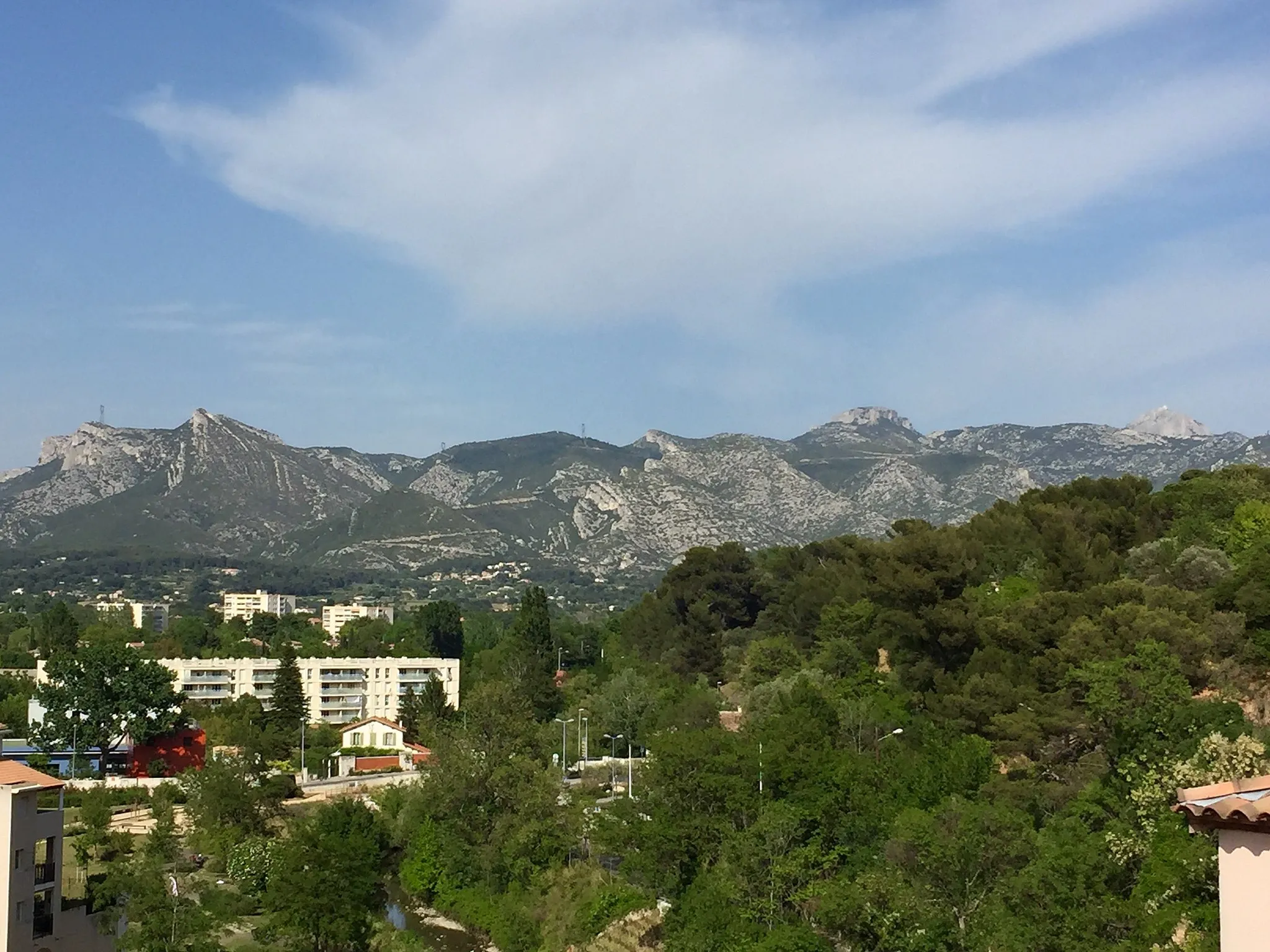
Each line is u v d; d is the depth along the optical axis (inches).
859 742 3912.4
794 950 2471.7
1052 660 3528.5
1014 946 2053.4
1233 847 651.5
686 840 3120.1
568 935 3228.3
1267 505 4872.0
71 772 5290.4
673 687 5925.2
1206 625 3644.2
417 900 3961.6
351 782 5403.5
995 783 2930.6
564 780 4773.6
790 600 6486.2
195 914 2967.5
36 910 2498.8
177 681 7332.7
